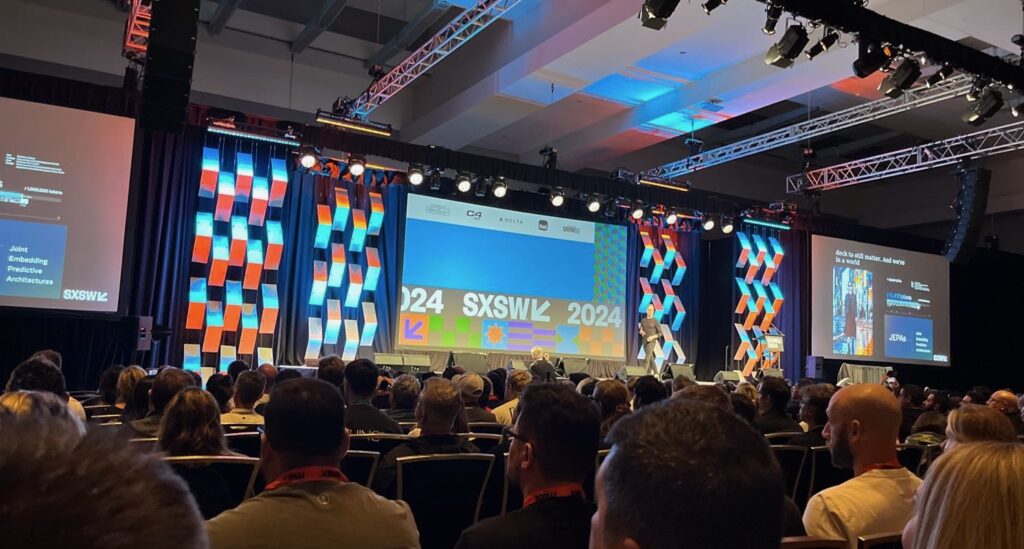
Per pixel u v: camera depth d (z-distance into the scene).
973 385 18.11
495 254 13.76
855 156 17.81
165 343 10.89
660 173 15.22
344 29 13.91
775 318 15.77
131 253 10.03
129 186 10.02
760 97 12.20
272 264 11.64
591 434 1.99
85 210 9.75
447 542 3.26
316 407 2.03
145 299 10.95
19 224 9.41
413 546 2.04
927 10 9.34
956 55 7.91
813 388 4.36
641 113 13.59
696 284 15.54
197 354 10.98
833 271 15.69
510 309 13.75
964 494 1.17
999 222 18.95
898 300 16.42
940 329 16.92
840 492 2.41
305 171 11.84
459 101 13.52
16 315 9.52
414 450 3.30
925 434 4.61
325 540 1.90
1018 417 5.20
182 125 6.72
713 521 0.82
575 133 15.11
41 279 9.48
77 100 10.02
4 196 9.37
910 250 16.80
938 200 18.34
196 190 11.38
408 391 5.26
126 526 0.43
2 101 9.42
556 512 1.90
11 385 4.07
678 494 0.82
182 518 0.47
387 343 12.76
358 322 12.48
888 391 2.56
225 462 2.74
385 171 12.92
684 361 14.63
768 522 0.85
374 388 4.44
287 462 2.03
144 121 6.65
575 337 14.26
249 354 11.45
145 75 6.48
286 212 12.16
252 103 13.50
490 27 12.86
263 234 11.94
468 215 13.62
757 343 15.31
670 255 15.20
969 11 9.25
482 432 4.79
